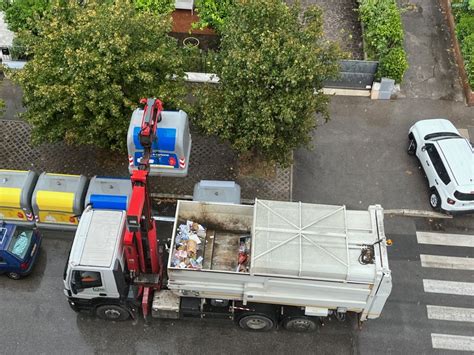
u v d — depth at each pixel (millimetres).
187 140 18016
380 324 16219
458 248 18141
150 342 15719
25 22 21656
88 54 16547
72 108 17062
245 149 17344
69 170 19641
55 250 17703
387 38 22766
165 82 18250
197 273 14023
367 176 19844
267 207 14570
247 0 17406
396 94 22172
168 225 17375
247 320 15391
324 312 14570
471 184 17844
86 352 15508
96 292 14781
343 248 13875
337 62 18531
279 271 13680
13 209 17469
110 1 20000
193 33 23969
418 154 19844
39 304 16453
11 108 21344
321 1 25328
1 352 15422
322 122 21328
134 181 13414
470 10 24312
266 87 16641
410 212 18906
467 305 16750
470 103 22062
